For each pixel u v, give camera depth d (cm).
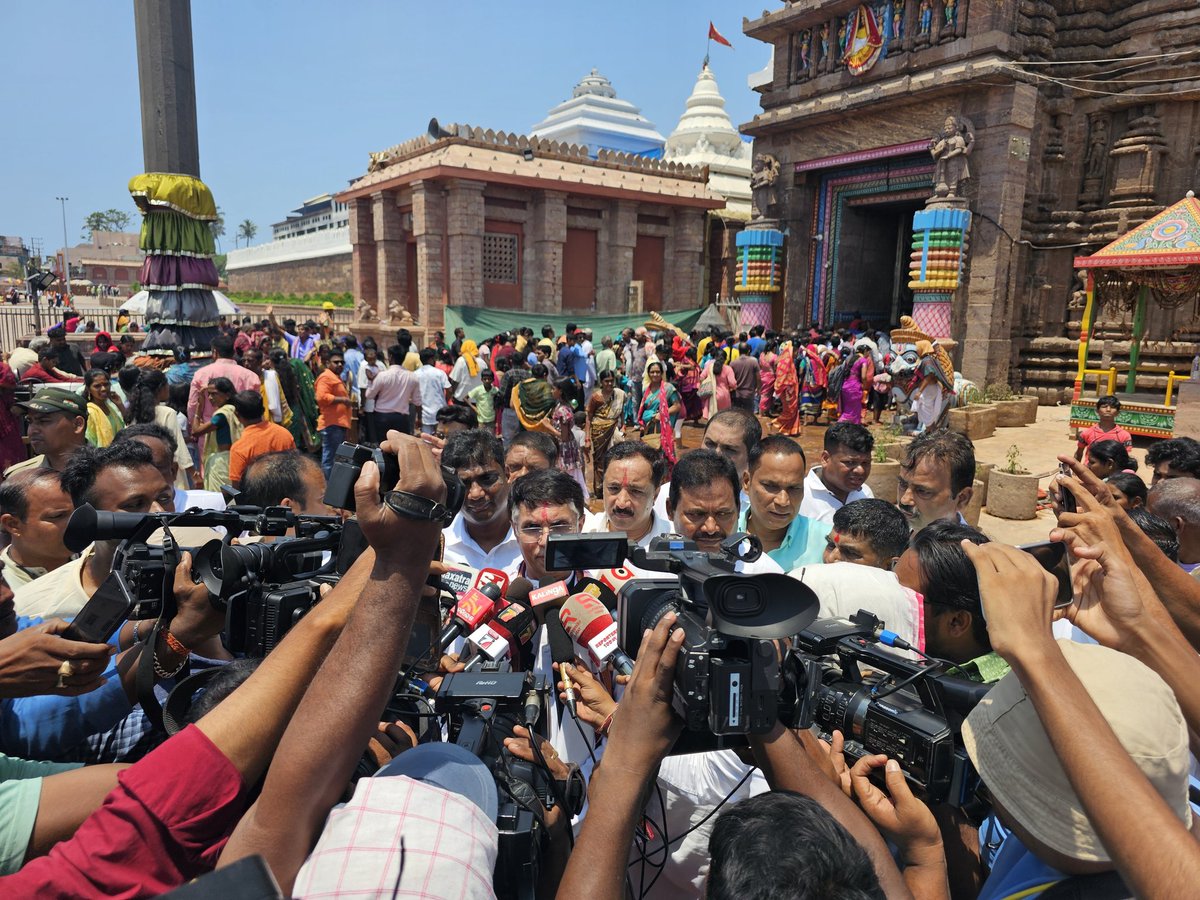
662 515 366
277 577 163
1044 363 1619
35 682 139
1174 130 1489
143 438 310
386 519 103
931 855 142
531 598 223
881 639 174
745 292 2066
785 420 1356
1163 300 1271
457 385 1224
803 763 137
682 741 139
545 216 2127
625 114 3925
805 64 1858
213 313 1101
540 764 158
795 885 105
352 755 102
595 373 1454
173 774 104
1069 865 126
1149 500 325
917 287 1595
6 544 341
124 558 158
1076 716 112
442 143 2050
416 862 99
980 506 774
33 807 133
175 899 64
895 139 1688
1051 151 1576
